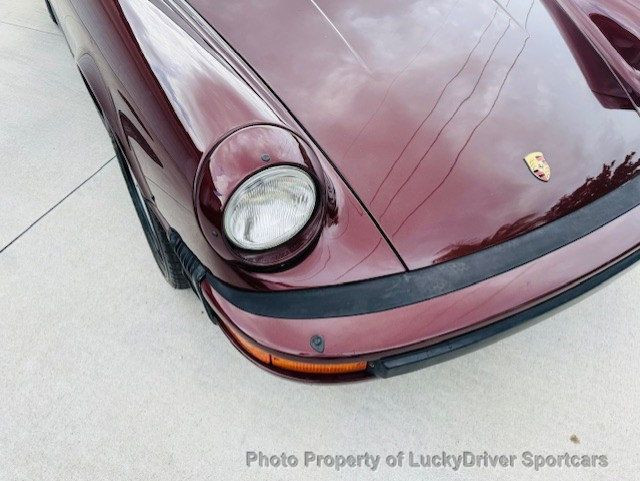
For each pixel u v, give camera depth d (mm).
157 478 1489
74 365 1687
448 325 1136
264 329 1136
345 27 1456
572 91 1404
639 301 1814
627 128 1381
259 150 1053
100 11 1390
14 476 1482
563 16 1562
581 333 1753
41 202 2092
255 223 1057
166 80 1197
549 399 1628
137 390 1641
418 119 1309
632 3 1602
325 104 1318
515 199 1241
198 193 1057
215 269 1197
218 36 1435
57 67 2631
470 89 1368
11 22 2881
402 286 1146
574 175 1290
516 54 1451
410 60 1405
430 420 1596
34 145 2289
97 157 2246
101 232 2004
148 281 1878
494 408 1614
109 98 1463
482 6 1540
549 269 1205
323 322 1123
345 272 1144
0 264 1908
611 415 1596
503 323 1199
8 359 1694
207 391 1642
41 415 1588
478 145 1288
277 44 1421
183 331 1762
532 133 1320
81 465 1505
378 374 1201
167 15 1378
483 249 1198
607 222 1271
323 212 1144
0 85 2535
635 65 1490
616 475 1491
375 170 1233
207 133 1103
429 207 1208
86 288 1855
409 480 1493
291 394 1643
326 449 1546
